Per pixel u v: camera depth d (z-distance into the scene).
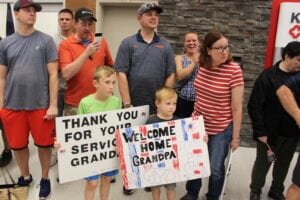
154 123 2.28
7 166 3.44
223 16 4.23
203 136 2.32
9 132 2.73
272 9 4.11
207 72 2.32
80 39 2.82
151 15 2.62
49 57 2.63
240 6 4.16
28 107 2.63
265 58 4.24
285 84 2.11
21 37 2.57
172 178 2.32
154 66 2.68
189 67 2.86
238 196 3.00
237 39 4.25
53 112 2.64
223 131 2.38
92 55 2.77
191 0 4.25
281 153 2.76
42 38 2.61
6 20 4.74
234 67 2.25
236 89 2.25
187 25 4.32
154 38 2.73
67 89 2.90
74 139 2.24
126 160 2.25
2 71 2.62
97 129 2.29
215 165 2.38
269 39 4.19
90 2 5.03
